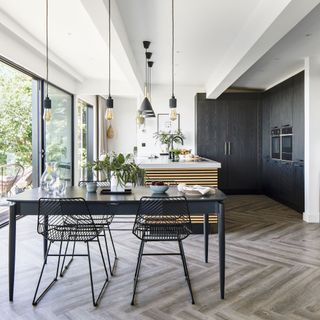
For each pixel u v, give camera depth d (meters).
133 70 5.34
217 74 6.18
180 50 5.12
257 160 7.78
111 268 3.14
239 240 4.11
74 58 5.57
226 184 7.77
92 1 2.82
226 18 3.85
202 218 4.41
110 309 2.37
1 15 3.62
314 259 3.40
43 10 3.59
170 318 2.24
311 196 5.11
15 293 2.62
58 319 2.23
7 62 4.42
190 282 2.74
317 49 4.69
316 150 5.07
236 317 2.25
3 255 3.50
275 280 2.87
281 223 5.02
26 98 5.70
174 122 8.05
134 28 4.20
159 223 2.75
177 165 4.51
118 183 2.96
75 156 7.34
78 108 8.11
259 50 3.90
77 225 2.75
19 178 5.73
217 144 7.75
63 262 3.08
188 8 3.60
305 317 2.25
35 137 5.59
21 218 5.14
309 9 2.77
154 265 3.23
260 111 7.76
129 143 10.40
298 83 5.67
